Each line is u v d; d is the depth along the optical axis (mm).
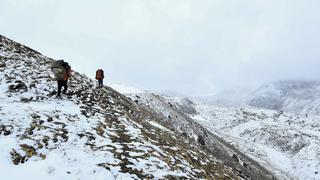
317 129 176000
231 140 104188
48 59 27578
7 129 12094
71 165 11172
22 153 11078
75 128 14195
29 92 18125
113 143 13844
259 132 139250
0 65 20438
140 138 15492
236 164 58406
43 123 13586
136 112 25719
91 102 19906
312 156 110562
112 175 11195
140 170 12094
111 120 17266
